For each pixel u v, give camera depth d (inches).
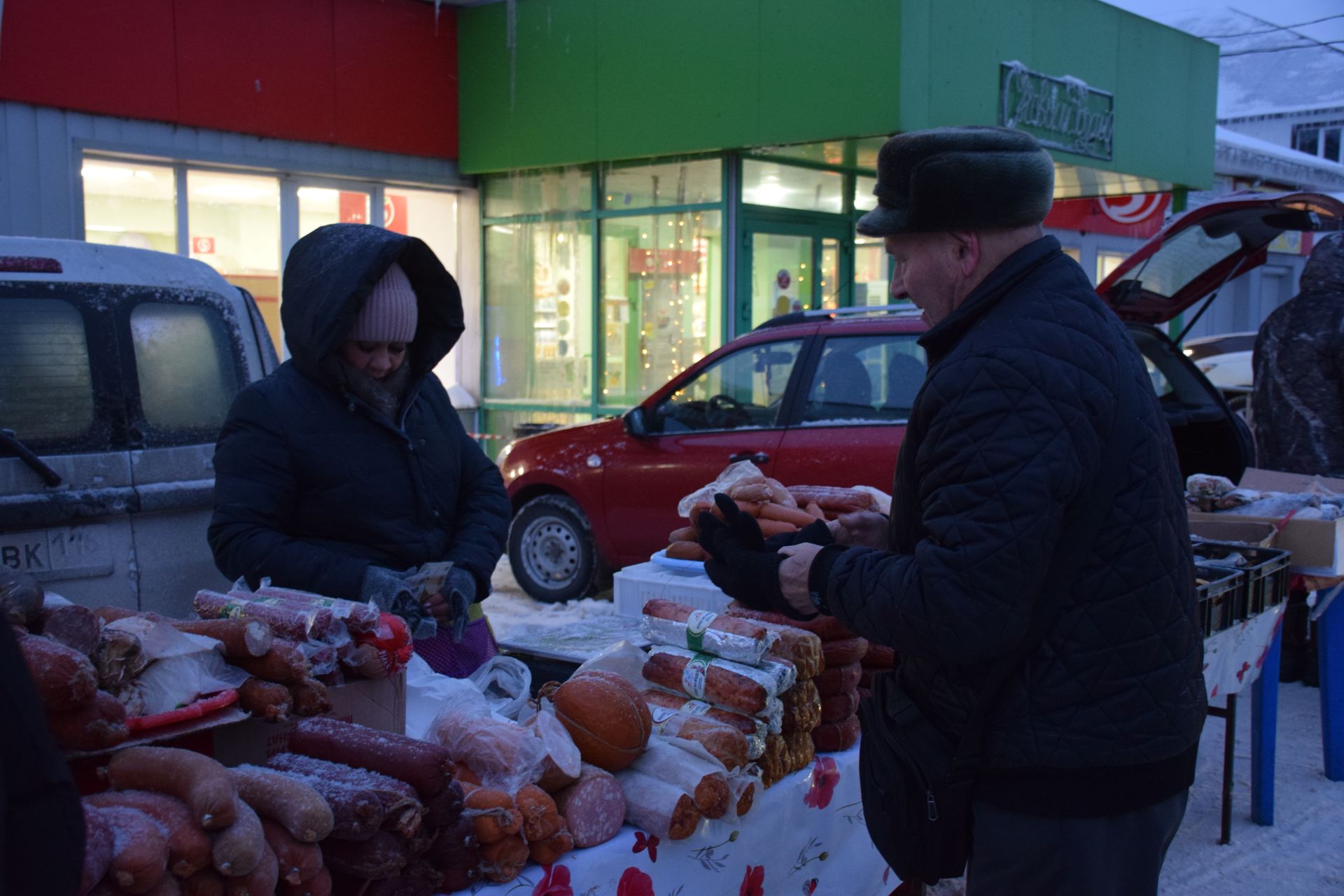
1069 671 63.6
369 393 103.3
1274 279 735.7
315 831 58.1
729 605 104.8
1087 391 62.4
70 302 132.9
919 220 68.7
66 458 128.5
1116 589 63.4
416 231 389.7
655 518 246.7
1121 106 386.6
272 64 335.9
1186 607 66.5
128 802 55.8
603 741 77.0
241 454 99.7
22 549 125.8
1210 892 135.4
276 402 101.2
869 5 296.4
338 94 352.5
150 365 137.7
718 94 327.6
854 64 301.3
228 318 147.1
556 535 269.9
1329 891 135.5
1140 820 65.9
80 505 127.6
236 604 79.7
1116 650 63.6
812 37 307.9
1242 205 221.6
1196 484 173.0
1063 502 61.1
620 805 76.4
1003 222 67.1
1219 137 603.5
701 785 77.0
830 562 69.7
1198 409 251.0
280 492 99.9
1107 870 65.2
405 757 65.4
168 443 136.9
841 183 387.5
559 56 359.3
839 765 95.7
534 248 387.2
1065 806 64.6
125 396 134.3
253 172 341.1
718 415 238.8
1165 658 64.9
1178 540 66.3
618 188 365.1
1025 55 339.9
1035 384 61.8
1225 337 434.3
